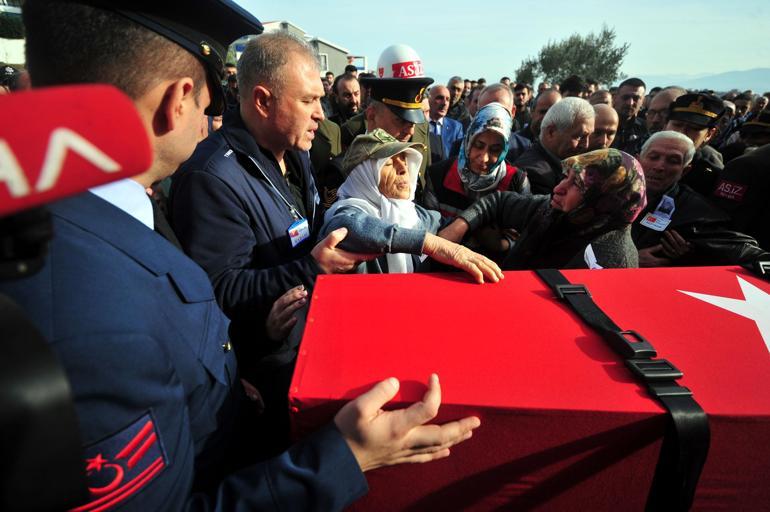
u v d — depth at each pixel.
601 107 3.08
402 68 2.76
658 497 0.62
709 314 0.85
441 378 0.66
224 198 1.31
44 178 0.22
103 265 0.54
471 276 1.02
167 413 0.54
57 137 0.22
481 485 0.66
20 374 0.27
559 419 0.60
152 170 0.77
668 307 0.87
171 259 0.66
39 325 0.45
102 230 0.58
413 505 0.68
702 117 2.90
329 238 1.20
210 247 1.30
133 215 0.70
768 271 1.02
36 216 0.27
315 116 1.53
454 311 0.86
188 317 0.66
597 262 1.34
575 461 0.63
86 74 0.64
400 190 1.52
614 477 0.64
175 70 0.70
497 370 0.68
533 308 0.87
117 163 0.26
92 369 0.45
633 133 5.33
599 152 1.19
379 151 1.47
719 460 0.62
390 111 2.77
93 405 0.45
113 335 0.48
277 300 1.21
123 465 0.48
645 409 0.59
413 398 0.62
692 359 0.70
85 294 0.49
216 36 0.78
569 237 1.30
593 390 0.63
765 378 0.66
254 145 1.44
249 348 1.39
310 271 1.21
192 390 0.65
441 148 4.55
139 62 0.66
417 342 0.75
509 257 1.42
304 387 0.65
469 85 11.68
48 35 0.63
